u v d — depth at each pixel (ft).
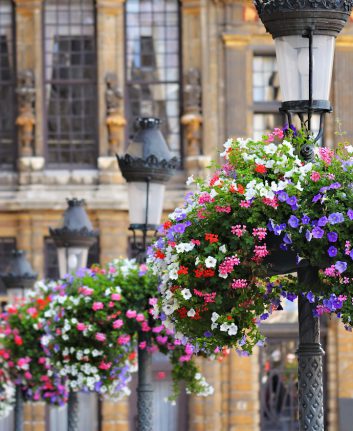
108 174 139.23
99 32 139.64
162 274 45.29
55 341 73.10
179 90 140.67
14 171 140.26
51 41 140.36
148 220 67.72
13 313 88.84
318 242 41.78
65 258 85.97
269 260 42.91
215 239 43.11
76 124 140.15
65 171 139.74
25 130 139.23
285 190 42.14
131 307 68.74
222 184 43.55
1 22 140.97
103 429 137.18
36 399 93.30
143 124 68.39
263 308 43.60
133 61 140.87
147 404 66.49
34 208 138.41
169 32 140.77
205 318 44.06
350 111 137.90
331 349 137.80
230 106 139.64
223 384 138.10
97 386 74.84
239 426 137.80
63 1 140.26
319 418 42.42
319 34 44.52
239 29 139.54
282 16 44.34
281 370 137.90
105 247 138.51
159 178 67.41
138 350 68.08
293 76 44.75
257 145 44.06
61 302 71.51
